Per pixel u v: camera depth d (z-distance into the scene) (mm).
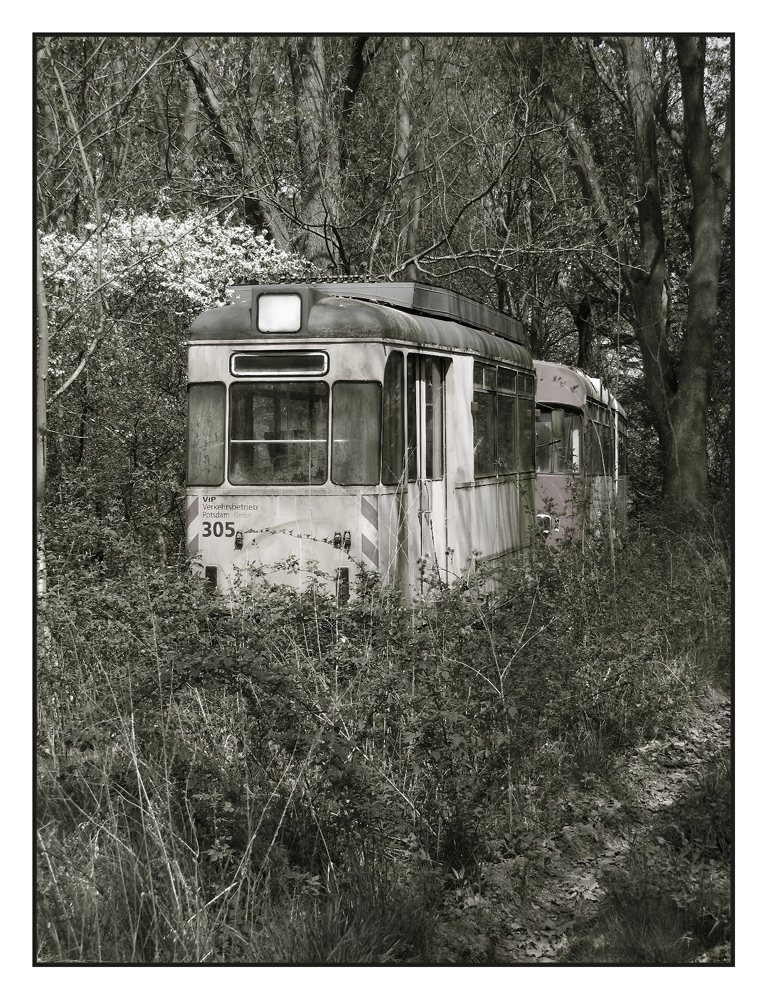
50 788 6016
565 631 8445
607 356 27906
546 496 16344
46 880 5336
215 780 6074
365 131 19859
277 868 5539
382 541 9930
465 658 6875
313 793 5949
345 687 6645
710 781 7543
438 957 5363
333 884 5539
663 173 25781
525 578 8727
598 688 8594
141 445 14742
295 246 18453
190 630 6480
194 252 14016
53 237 13305
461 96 19672
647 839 6828
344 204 19469
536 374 16484
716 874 6277
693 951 5652
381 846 5844
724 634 11109
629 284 21000
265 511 10039
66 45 12773
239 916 5277
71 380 12328
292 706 6004
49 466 12602
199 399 10234
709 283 19922
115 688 6637
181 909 5148
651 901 5980
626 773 7961
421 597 8203
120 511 11805
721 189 19922
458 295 12914
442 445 11578
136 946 5090
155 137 17656
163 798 5848
